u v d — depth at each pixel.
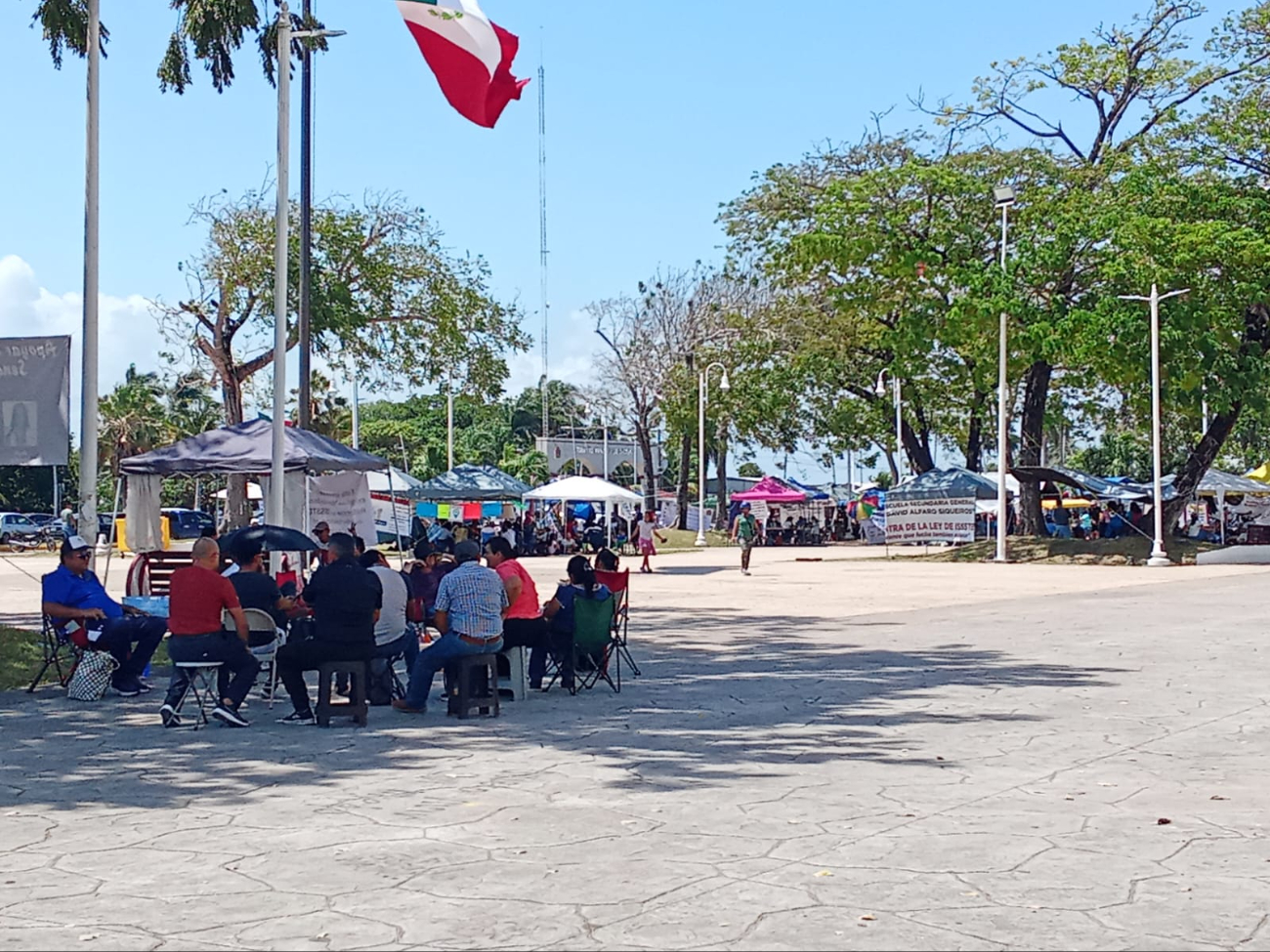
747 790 8.45
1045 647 16.80
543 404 93.88
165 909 5.95
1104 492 47.97
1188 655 15.84
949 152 45.34
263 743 10.37
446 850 6.95
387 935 5.54
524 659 12.62
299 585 16.42
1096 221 40.22
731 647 17.16
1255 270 39.53
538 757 9.67
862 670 14.74
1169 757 9.57
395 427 96.56
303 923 5.72
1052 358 41.28
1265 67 41.69
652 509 59.97
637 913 5.82
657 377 59.47
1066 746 10.02
